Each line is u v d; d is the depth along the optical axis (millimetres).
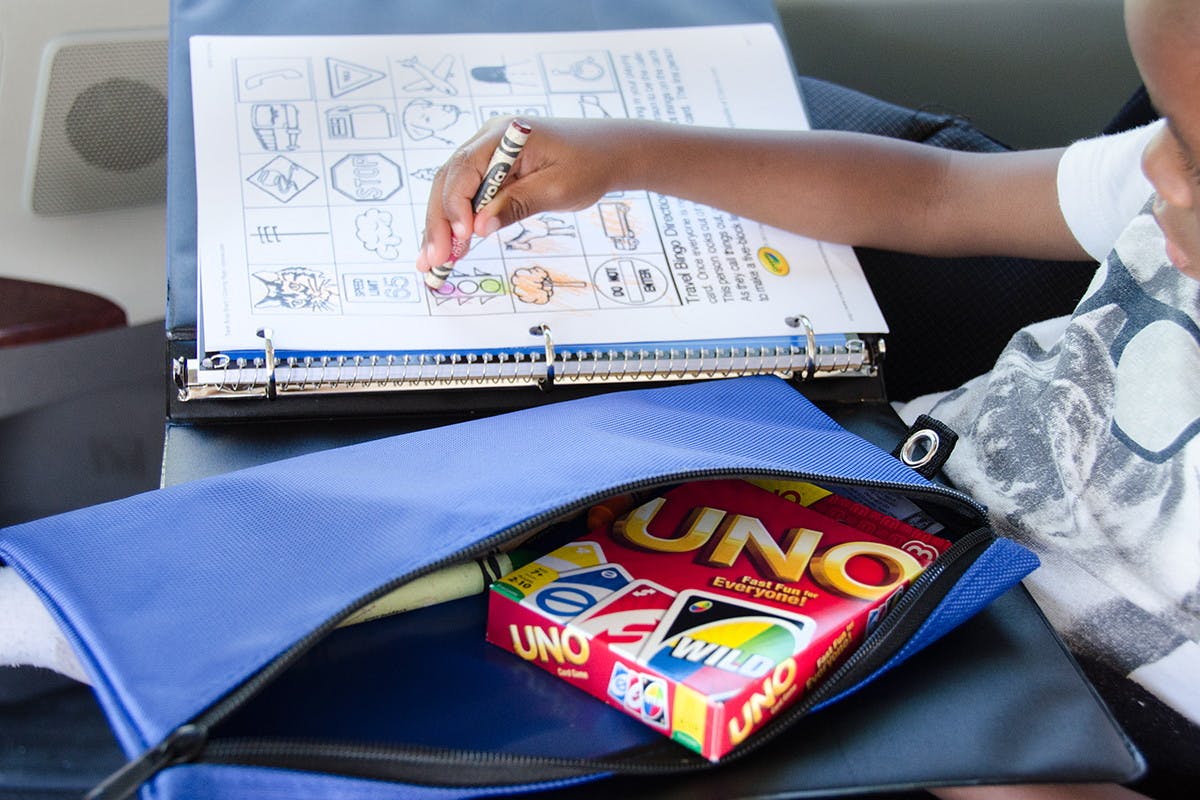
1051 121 1067
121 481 795
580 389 696
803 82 954
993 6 1028
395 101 787
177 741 407
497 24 857
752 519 584
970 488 711
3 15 880
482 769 438
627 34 874
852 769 481
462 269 706
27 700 510
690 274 738
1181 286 660
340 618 449
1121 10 1032
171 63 773
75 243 1013
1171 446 638
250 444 643
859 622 513
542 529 582
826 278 760
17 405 826
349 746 427
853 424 726
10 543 518
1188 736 632
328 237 697
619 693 488
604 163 724
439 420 674
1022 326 886
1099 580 646
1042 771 488
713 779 472
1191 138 466
